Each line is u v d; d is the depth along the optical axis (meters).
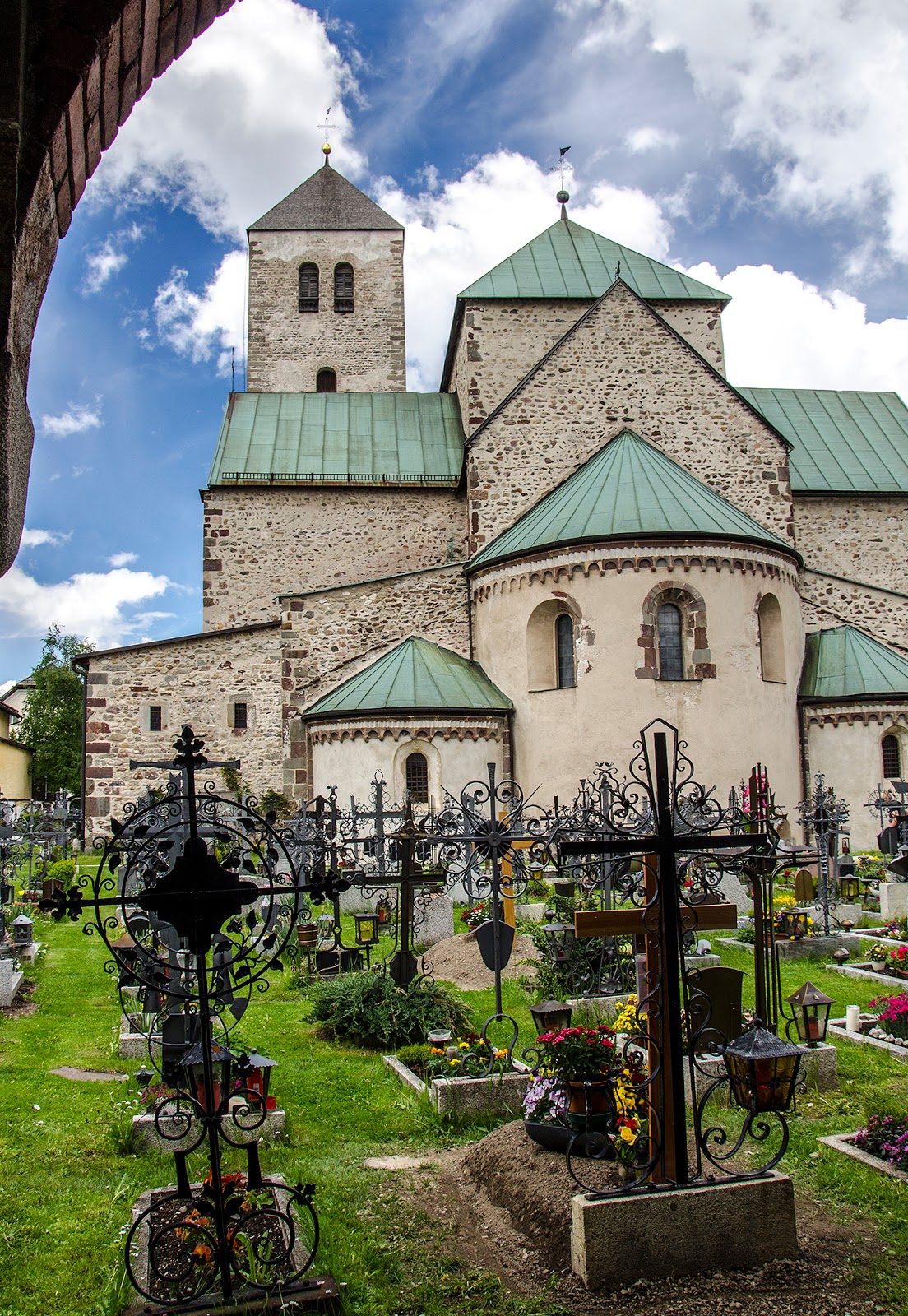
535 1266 6.69
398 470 34.50
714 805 21.45
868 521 35.56
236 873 5.98
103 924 6.02
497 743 26.19
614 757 24.75
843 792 27.45
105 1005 14.12
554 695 25.67
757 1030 6.90
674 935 6.80
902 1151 8.10
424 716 25.25
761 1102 6.73
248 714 30.45
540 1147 7.77
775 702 26.12
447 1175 8.23
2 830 20.58
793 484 35.06
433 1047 10.95
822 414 38.81
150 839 7.39
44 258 4.79
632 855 7.75
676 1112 6.68
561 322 34.28
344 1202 7.66
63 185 4.70
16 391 4.54
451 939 17.36
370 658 28.67
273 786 30.06
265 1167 8.37
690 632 25.27
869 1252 6.78
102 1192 7.85
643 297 35.28
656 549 25.16
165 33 4.82
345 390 42.81
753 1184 6.62
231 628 30.66
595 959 13.79
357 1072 11.09
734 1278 6.40
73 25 4.11
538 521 27.64
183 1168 6.19
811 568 32.97
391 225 43.50
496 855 12.42
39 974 16.16
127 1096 10.06
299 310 43.03
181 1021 8.66
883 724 27.48
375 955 16.88
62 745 64.88
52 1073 10.94
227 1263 5.88
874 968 15.41
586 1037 7.90
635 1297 6.21
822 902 18.34
